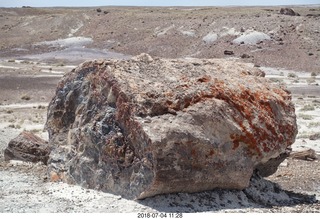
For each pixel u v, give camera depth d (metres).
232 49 62.47
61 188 11.98
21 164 15.27
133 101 10.73
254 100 11.37
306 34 65.00
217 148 10.59
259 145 11.10
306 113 29.91
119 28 77.75
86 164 11.94
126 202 10.60
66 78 13.28
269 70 54.56
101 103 11.75
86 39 76.12
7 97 34.97
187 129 10.32
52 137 13.45
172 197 10.62
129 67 11.73
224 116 10.71
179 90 10.91
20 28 84.25
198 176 10.53
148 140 10.02
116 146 11.07
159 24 76.00
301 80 48.06
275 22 68.50
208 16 76.12
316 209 11.05
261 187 11.99
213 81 11.19
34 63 58.00
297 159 17.16
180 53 64.94
